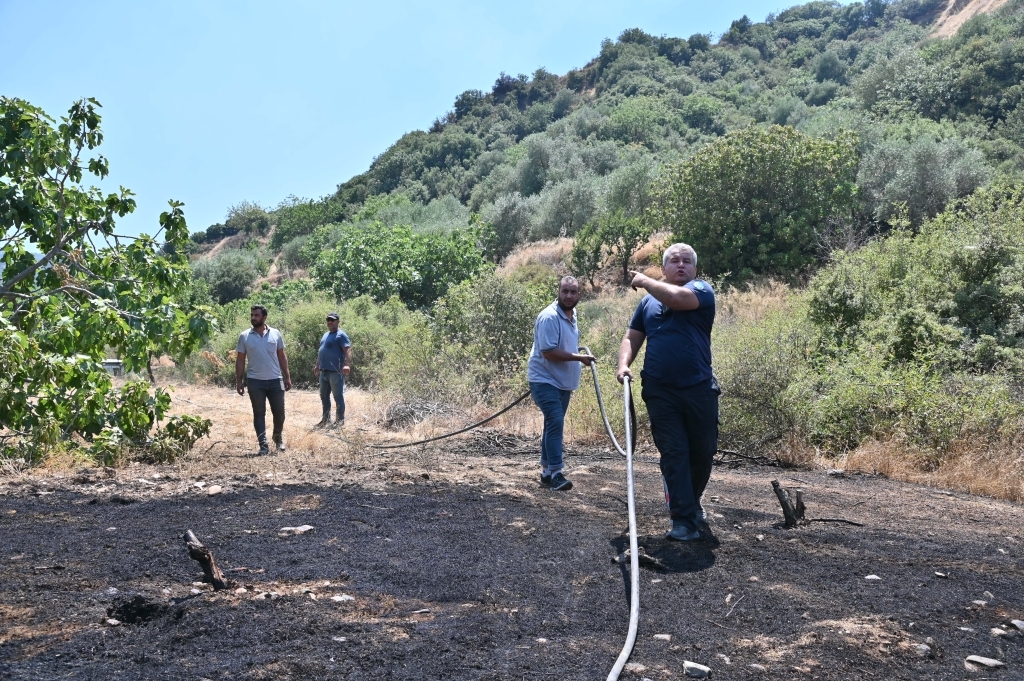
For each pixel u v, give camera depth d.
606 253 28.62
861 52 104.50
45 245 8.77
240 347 8.76
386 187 98.06
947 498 6.76
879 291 11.54
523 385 12.09
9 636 3.12
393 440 9.97
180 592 3.63
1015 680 2.91
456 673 2.79
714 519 5.34
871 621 3.47
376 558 4.23
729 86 99.69
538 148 59.34
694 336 4.62
